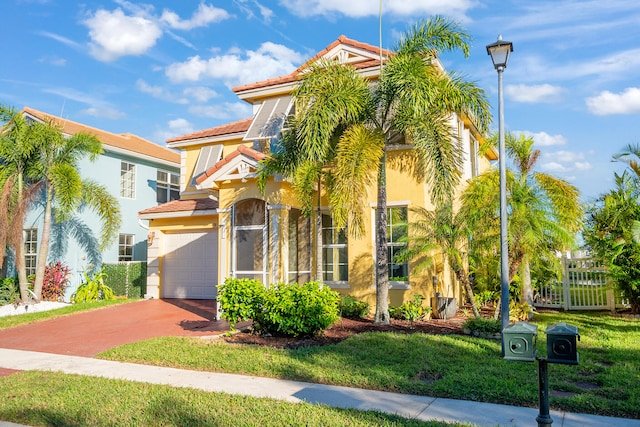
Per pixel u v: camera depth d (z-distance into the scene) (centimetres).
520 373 782
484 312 1531
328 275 1562
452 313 1412
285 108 1662
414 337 1055
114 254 2305
